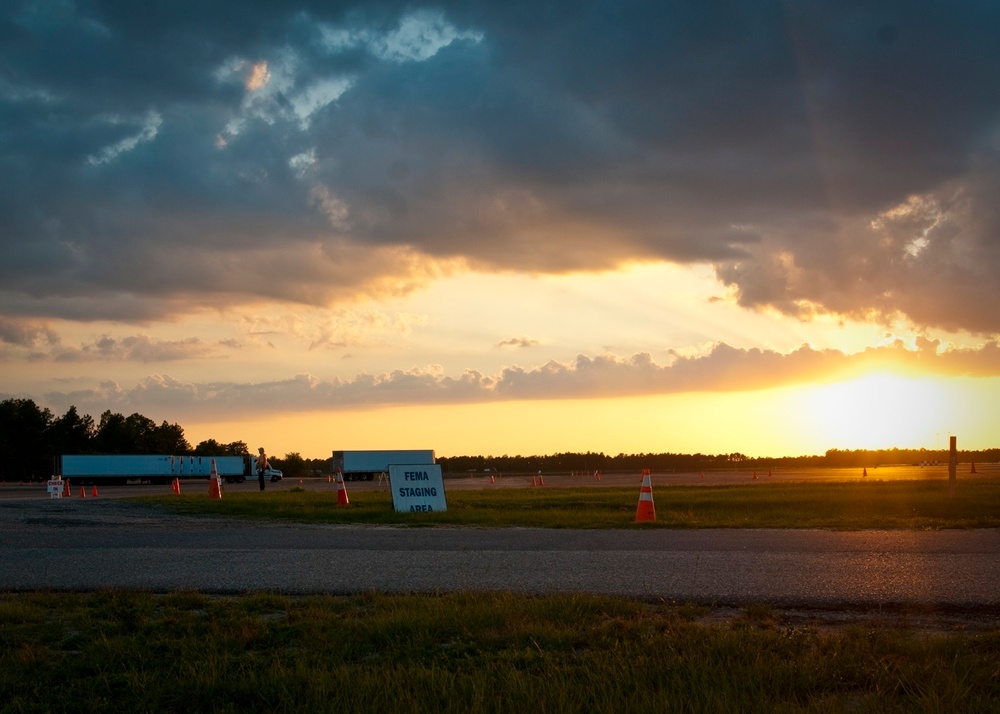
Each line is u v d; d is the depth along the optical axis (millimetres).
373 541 13656
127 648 6605
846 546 12398
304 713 5125
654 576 9828
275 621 7602
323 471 113625
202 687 5602
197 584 9688
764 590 8938
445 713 5016
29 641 6984
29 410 118375
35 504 26516
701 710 4980
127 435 127875
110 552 12352
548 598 8117
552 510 21375
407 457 78500
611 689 5297
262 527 16781
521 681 5371
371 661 6242
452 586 9367
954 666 5652
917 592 8820
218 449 145625
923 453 156250
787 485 37250
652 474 84812
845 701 5301
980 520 16375
